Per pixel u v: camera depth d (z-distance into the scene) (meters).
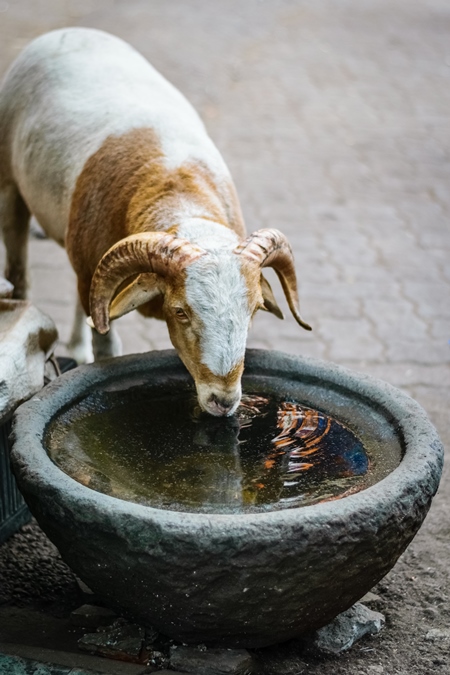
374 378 3.58
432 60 13.70
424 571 3.83
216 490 3.03
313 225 7.77
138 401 3.61
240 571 2.73
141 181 4.09
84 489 2.85
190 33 13.99
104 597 3.02
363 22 15.91
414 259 7.25
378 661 3.27
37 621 3.46
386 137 10.17
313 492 3.02
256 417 3.54
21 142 4.95
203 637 3.00
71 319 6.05
